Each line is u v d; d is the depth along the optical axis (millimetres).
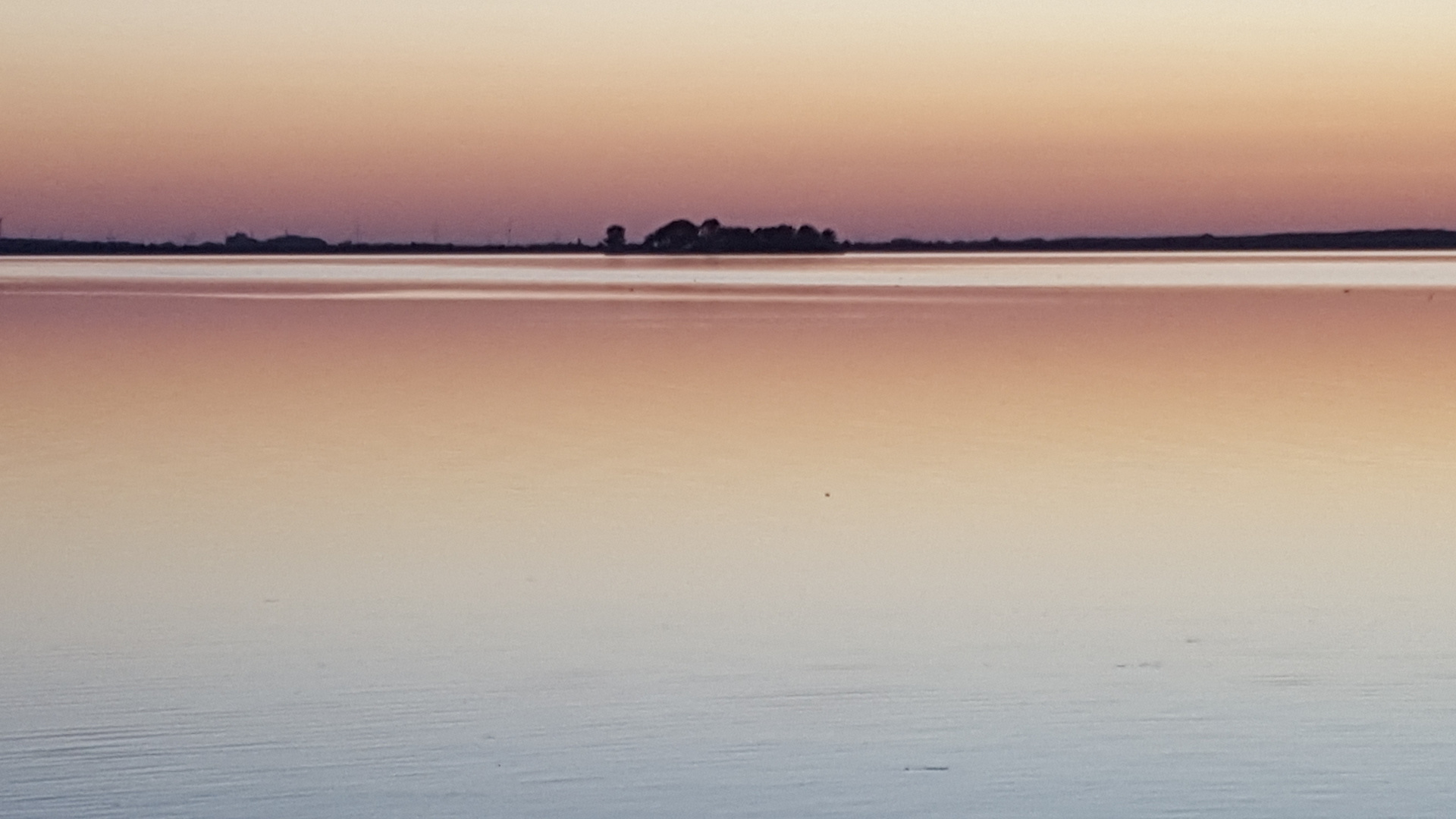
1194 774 10812
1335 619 14398
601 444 24766
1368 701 12164
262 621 14453
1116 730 11594
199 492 20766
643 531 18188
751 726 11688
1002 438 25125
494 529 18312
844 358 40062
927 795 10492
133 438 25891
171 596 15391
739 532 18062
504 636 13953
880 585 15742
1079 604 14992
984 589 15531
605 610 14828
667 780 10734
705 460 23047
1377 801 10352
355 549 17312
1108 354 40969
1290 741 11383
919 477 21547
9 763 10977
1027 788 10586
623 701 12211
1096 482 21109
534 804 10312
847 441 24938
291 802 10336
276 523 18703
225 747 11258
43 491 20938
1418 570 16156
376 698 12281
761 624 14320
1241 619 14430
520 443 24938
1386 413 28062
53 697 12312
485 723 11750
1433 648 13461
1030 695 12344
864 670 12969
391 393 32219
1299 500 19781
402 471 22312
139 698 12312
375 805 10312
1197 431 25906
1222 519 18688
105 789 10547
